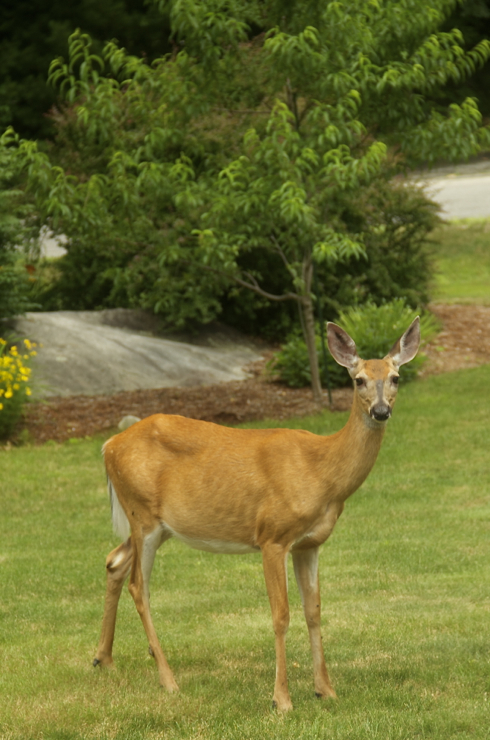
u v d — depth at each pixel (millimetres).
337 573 8438
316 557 5762
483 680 5762
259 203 13719
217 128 15664
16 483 12250
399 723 5039
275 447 5625
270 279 21062
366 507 10602
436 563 8547
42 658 6570
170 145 16188
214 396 16969
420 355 17719
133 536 6074
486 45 14719
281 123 13422
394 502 10719
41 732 5148
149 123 15172
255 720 5191
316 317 21031
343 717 5207
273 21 14852
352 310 19547
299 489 5457
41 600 8031
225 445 5820
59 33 33625
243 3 14945
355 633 6820
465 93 42812
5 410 14484
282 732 4969
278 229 15070
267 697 5656
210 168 15836
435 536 9406
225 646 6695
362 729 4969
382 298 21234
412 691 5625
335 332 5484
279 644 5445
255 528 5617
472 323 22281
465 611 7211
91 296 23062
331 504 5539
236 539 5738
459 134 14648
